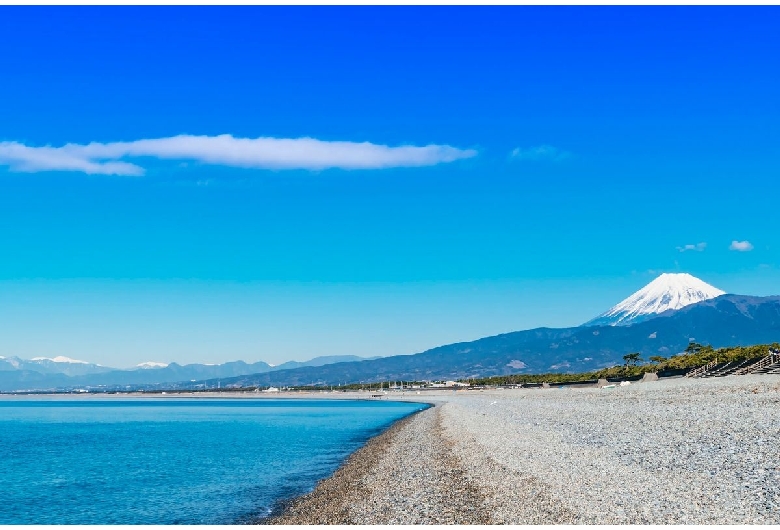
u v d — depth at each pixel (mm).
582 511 23500
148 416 172125
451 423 77562
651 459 31422
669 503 23062
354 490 37125
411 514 27266
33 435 99750
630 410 56188
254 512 34906
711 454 30312
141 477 51406
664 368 129000
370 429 98500
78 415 184875
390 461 48906
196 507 37688
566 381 196500
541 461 35312
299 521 30266
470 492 30000
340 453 63594
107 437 94000
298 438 85062
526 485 29281
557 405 80188
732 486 24328
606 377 161000
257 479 47531
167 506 38656
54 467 59125
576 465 32562
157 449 74000
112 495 43625
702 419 42062
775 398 48688
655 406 56750
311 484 43250
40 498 43344
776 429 34031
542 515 23734
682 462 29609
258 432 98312
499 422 66312
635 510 22703
